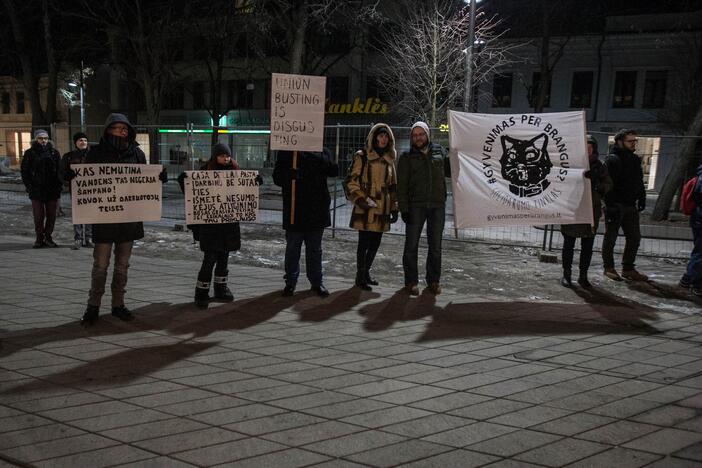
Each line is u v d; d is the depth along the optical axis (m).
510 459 3.07
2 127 18.50
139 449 3.13
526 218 7.14
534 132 7.06
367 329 5.58
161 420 3.50
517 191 7.11
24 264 8.30
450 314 6.18
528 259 9.80
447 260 9.51
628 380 4.33
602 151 32.38
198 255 9.51
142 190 5.64
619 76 31.86
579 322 5.99
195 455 3.07
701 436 3.37
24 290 6.78
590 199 7.17
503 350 5.03
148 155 13.74
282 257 9.53
